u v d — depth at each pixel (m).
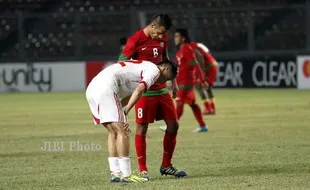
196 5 117.25
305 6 97.62
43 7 120.12
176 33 48.78
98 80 28.44
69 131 51.94
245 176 30.33
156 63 31.53
